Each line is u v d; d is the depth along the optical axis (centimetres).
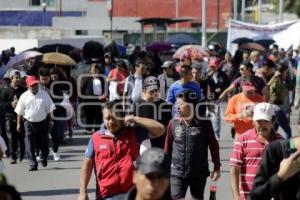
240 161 1534
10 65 4212
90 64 4128
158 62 5053
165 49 6406
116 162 1484
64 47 4819
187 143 1736
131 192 1088
